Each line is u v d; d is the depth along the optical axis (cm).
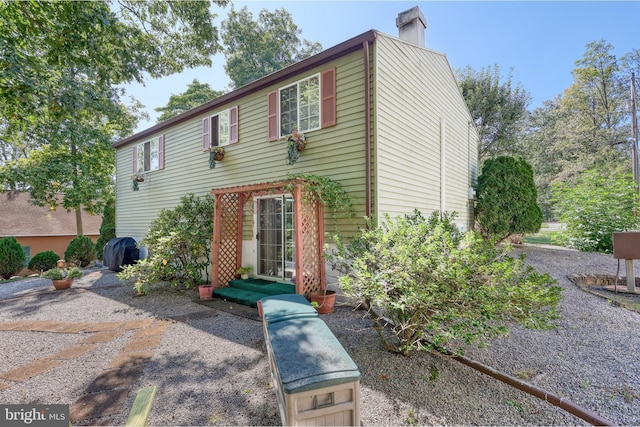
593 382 284
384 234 355
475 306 273
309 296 521
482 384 281
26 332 447
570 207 998
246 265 720
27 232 1691
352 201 557
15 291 772
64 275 768
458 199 958
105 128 1446
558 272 694
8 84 487
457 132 961
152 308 563
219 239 664
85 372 321
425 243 310
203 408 255
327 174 596
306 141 628
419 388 276
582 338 382
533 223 1005
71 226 1870
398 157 604
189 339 404
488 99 1575
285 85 668
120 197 1233
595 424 217
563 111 1980
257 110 728
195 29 816
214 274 647
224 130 805
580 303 514
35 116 597
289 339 237
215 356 351
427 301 274
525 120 1909
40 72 521
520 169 1023
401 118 619
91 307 582
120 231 1229
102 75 635
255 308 541
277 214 664
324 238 581
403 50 636
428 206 740
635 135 1292
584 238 940
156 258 663
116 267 1009
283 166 669
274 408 252
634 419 232
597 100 1877
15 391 286
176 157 955
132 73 689
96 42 549
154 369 324
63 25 497
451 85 913
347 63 571
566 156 1788
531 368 312
